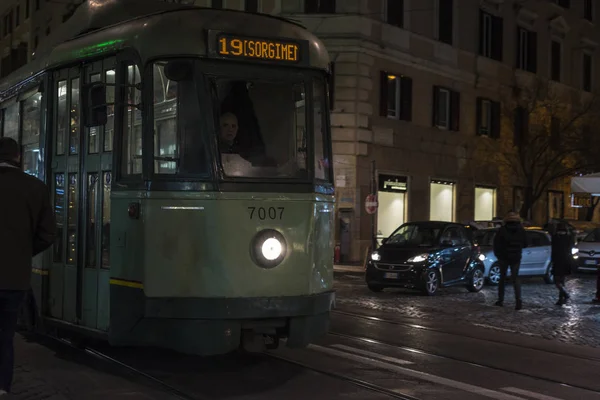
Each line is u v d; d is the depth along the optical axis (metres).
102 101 7.24
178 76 6.96
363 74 27.47
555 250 15.10
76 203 8.21
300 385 7.30
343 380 7.58
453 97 31.97
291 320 7.07
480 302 15.36
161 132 7.06
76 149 8.28
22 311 9.11
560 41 38.75
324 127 7.59
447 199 32.09
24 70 9.82
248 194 6.93
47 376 7.42
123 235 7.29
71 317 8.18
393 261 16.42
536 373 8.30
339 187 27.28
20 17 49.34
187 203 6.90
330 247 7.62
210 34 6.98
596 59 41.56
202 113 6.93
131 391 6.82
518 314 13.52
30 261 5.84
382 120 28.44
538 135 34.69
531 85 36.03
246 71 7.12
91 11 8.57
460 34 32.12
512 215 14.47
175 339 6.87
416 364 8.58
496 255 14.65
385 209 28.84
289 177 7.14
